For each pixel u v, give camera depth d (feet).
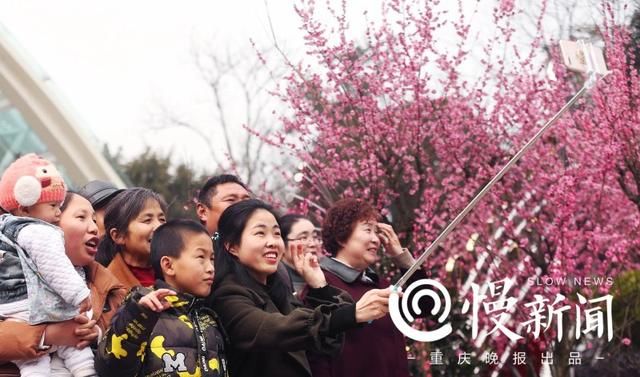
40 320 12.01
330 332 12.87
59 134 50.49
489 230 28.73
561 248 26.22
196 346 12.68
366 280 16.83
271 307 14.24
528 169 28.91
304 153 28.73
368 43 29.22
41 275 12.12
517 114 28.30
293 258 15.43
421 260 13.21
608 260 27.48
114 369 11.80
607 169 26.91
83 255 13.64
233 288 13.87
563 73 27.99
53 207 13.07
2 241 12.42
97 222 16.47
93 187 17.04
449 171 28.78
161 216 15.33
